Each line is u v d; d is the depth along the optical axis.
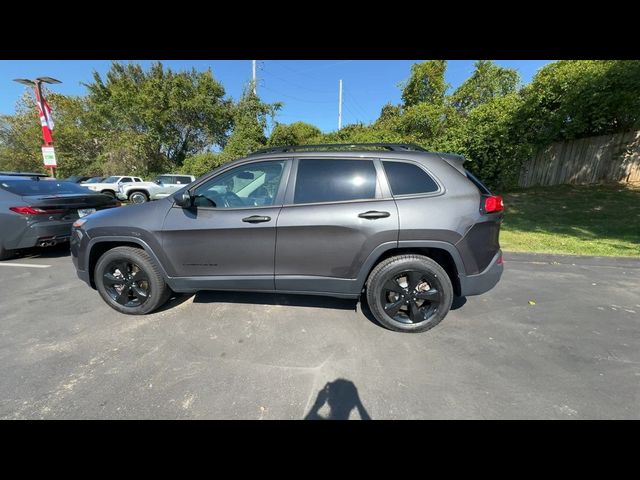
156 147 23.64
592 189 10.26
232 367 2.46
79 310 3.45
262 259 2.98
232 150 20.64
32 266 5.04
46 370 2.42
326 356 2.61
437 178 2.83
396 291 2.95
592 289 3.98
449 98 16.67
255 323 3.15
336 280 2.94
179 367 2.46
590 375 2.34
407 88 17.84
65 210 5.37
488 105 10.32
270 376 2.36
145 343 2.80
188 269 3.13
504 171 10.24
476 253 2.80
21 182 5.43
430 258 2.90
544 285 4.12
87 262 3.33
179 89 23.20
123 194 16.22
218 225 2.96
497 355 2.61
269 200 2.95
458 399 2.12
